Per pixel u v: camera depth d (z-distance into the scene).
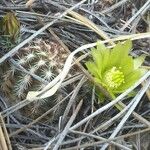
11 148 0.08
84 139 0.08
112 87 0.08
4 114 0.08
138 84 0.08
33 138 0.08
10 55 0.08
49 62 0.08
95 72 0.08
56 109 0.08
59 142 0.08
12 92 0.08
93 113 0.08
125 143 0.08
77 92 0.08
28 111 0.08
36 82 0.08
